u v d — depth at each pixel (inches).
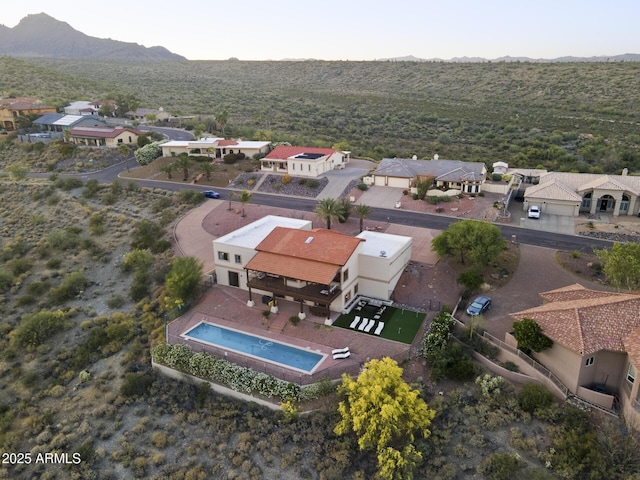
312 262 1658.5
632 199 2369.6
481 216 2458.2
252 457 1198.9
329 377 1336.1
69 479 1197.1
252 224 2124.8
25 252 2460.6
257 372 1392.7
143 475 1183.6
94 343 1702.8
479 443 1141.1
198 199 2800.2
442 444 1157.1
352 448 1169.4
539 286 1793.8
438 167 2950.3
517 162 3627.0
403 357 1428.4
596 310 1279.5
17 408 1475.1
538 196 2449.6
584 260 1945.1
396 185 2942.9
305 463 1161.4
